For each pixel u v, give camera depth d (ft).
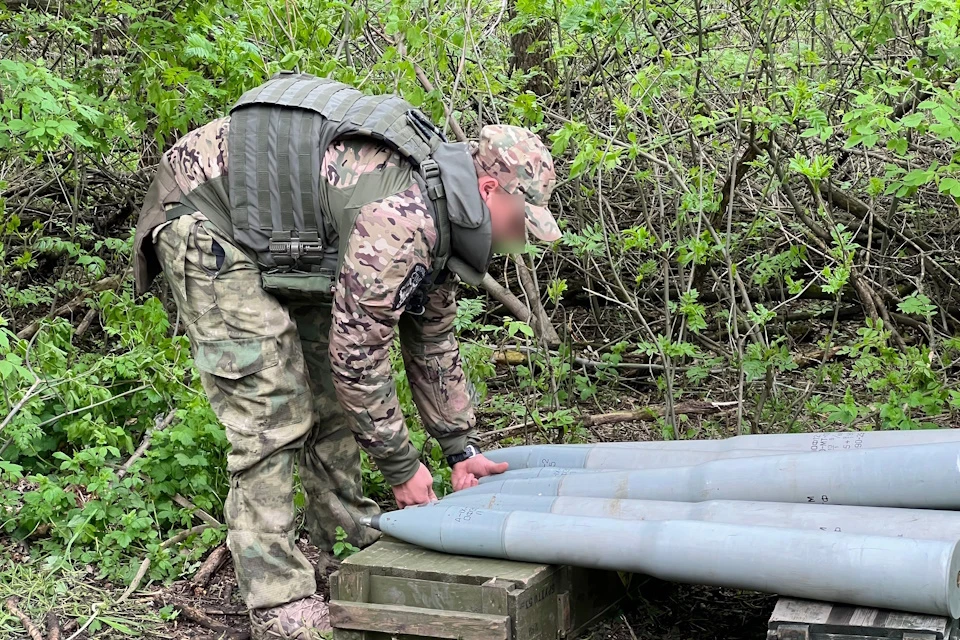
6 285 16.48
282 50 12.58
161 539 10.98
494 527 8.27
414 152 7.91
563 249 16.37
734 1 14.17
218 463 11.40
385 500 11.84
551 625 8.25
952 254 15.89
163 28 14.05
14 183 17.04
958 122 10.53
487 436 13.55
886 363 11.87
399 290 7.85
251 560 8.68
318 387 9.80
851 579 7.04
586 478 9.21
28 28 14.65
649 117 14.06
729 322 13.21
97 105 13.93
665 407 14.24
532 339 14.82
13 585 9.84
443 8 12.42
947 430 9.11
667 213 14.90
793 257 13.00
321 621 8.71
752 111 12.04
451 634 7.86
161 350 12.35
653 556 7.75
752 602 9.70
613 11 11.70
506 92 15.29
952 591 6.83
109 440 11.33
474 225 7.84
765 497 8.47
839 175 16.39
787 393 14.55
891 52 15.01
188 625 9.54
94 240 17.53
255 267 8.41
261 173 8.12
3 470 10.84
